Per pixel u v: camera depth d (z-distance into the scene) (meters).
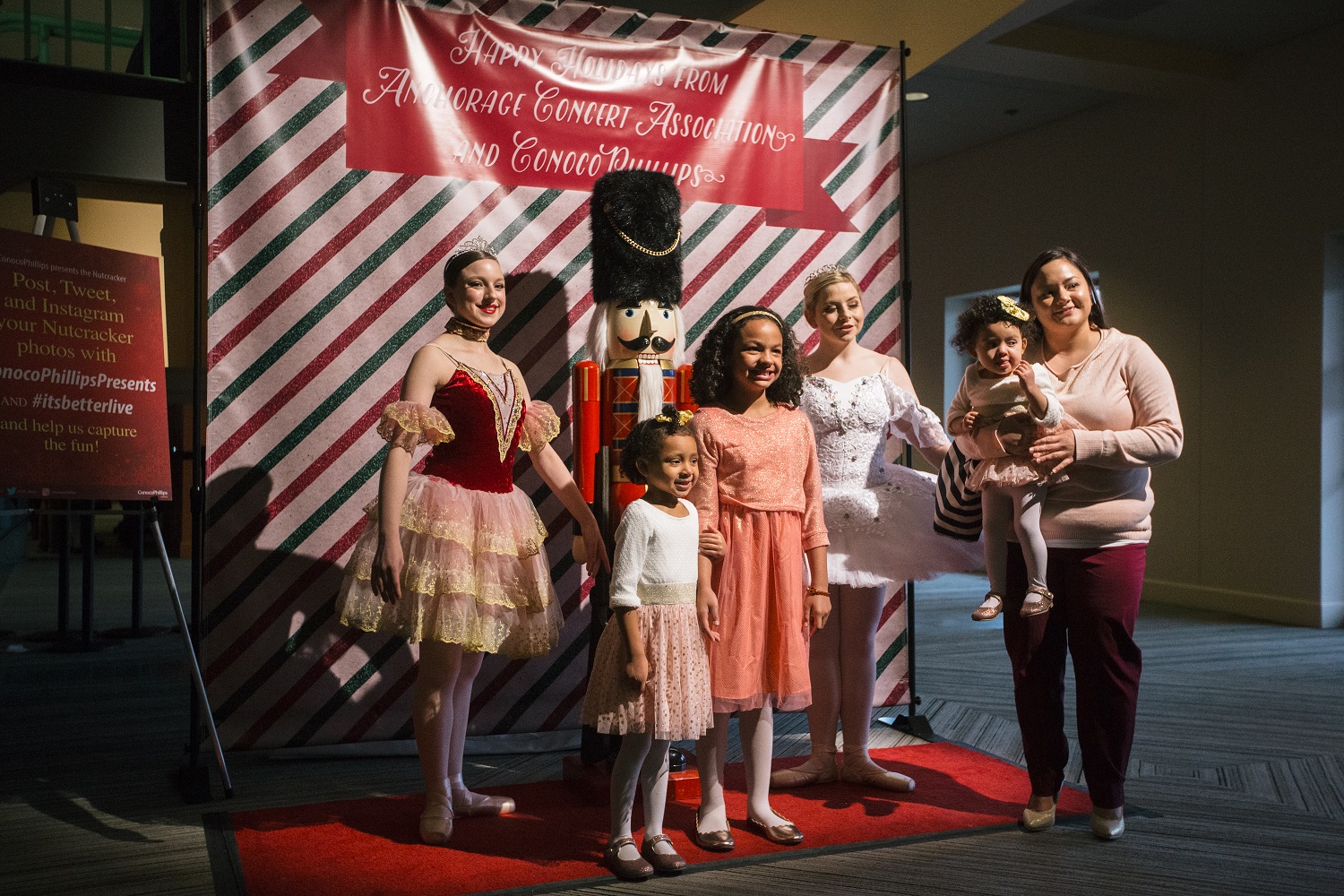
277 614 3.64
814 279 3.53
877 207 4.30
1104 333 3.07
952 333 9.59
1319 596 6.70
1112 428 2.97
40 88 3.66
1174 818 3.17
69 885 2.64
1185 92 7.45
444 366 3.06
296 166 3.60
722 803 2.95
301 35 3.59
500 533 3.02
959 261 9.47
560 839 2.99
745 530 2.90
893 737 4.12
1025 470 2.89
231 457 3.58
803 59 4.19
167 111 3.79
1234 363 7.24
